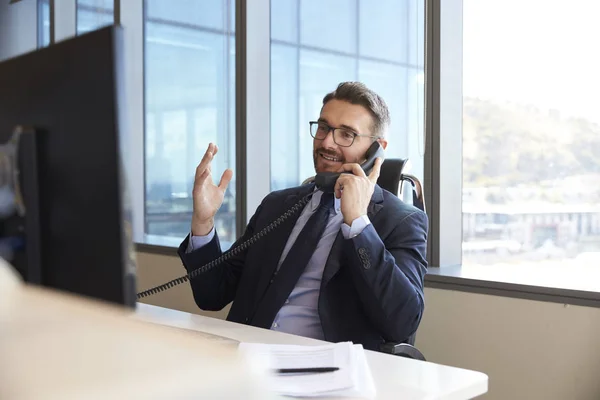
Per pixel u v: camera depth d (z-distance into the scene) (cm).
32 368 27
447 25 255
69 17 461
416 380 112
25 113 81
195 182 182
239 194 336
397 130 271
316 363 111
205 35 359
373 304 159
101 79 70
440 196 256
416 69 264
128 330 32
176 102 379
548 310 214
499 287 226
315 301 174
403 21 268
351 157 192
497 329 227
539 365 217
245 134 332
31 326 32
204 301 192
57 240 78
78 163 74
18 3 504
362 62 285
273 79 332
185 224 378
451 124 258
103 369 27
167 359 30
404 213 181
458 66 258
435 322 243
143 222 405
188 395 28
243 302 186
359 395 100
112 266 72
